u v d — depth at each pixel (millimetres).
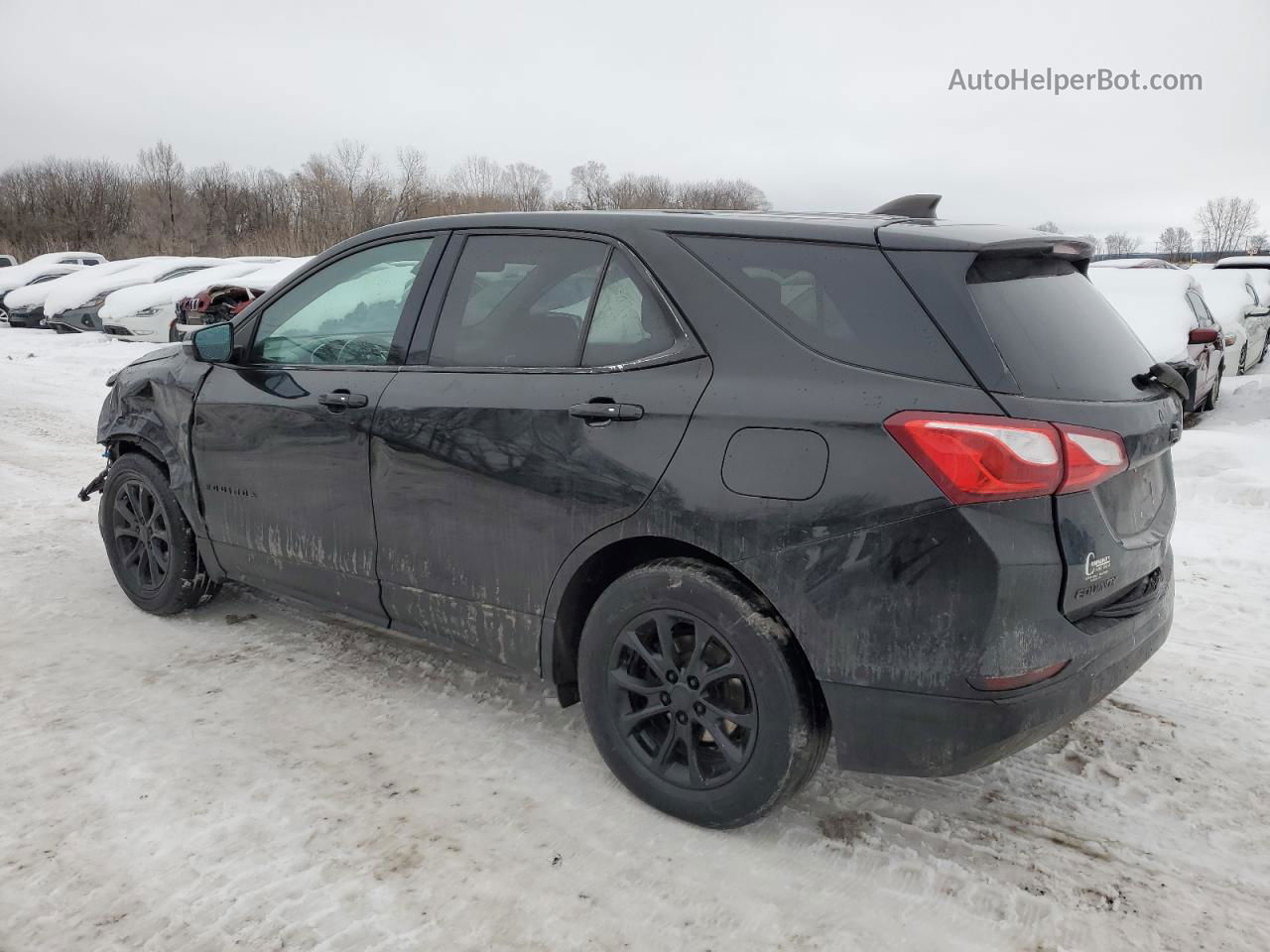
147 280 20656
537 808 2818
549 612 2881
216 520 3842
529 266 3000
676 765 2758
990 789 2941
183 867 2521
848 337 2408
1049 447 2205
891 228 2504
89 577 4742
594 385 2732
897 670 2307
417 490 3104
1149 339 9172
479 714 3398
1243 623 4277
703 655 2619
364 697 3516
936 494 2213
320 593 3545
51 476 6848
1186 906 2422
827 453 2336
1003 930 2334
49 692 3512
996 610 2203
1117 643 2430
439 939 2275
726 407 2484
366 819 2750
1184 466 7160
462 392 2994
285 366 3588
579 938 2289
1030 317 2422
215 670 3721
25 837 2633
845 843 2672
